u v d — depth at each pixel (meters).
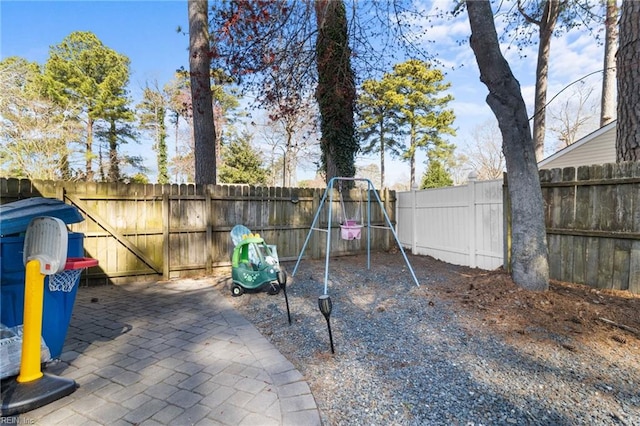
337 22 6.48
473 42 3.95
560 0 7.04
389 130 24.92
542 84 10.34
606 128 8.56
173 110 24.47
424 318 3.44
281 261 6.78
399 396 2.15
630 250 3.62
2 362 2.10
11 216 2.18
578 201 4.09
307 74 6.45
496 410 1.98
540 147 10.55
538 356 2.59
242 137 25.41
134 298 4.56
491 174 25.67
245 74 6.16
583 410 1.96
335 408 2.04
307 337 3.12
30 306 2.14
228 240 6.27
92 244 5.23
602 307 3.27
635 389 2.15
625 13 3.95
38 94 14.60
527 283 3.82
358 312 3.74
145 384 2.29
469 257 5.96
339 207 7.39
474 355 2.66
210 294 4.77
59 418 1.91
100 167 20.09
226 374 2.43
